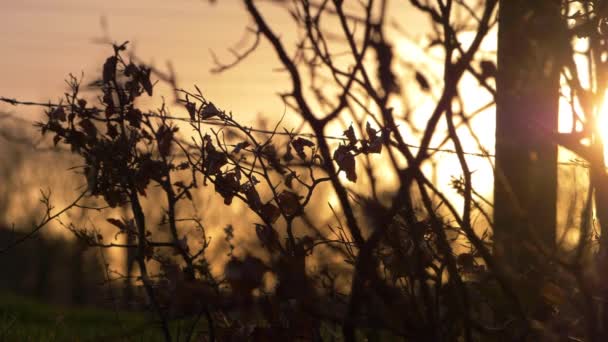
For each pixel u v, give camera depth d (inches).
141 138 244.4
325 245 173.8
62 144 246.1
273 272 151.9
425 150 153.5
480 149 166.6
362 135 163.9
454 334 189.2
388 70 157.4
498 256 194.7
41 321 553.0
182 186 237.9
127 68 235.0
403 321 164.4
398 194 152.5
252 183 214.1
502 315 200.5
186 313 167.8
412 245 187.5
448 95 153.3
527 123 208.5
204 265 224.1
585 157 167.9
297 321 192.2
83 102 243.9
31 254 1946.4
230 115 214.7
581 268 170.7
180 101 216.5
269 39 154.9
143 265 229.3
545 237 226.1
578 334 188.4
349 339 163.5
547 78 193.9
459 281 181.9
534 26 184.2
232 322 223.8
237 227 222.1
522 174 224.5
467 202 173.0
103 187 243.9
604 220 177.5
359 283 160.4
